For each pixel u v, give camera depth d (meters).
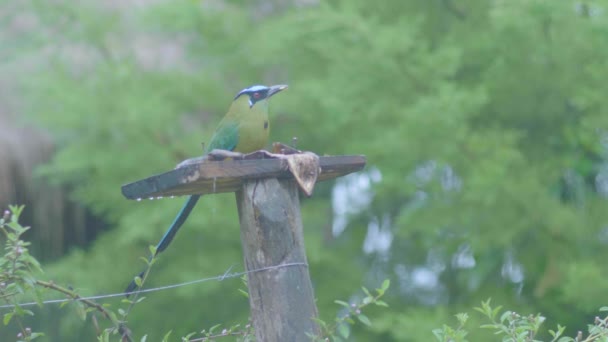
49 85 13.66
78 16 14.66
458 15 14.22
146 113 13.45
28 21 15.49
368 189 15.41
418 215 13.58
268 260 5.17
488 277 15.09
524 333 5.00
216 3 15.47
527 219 13.09
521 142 13.85
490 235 13.18
